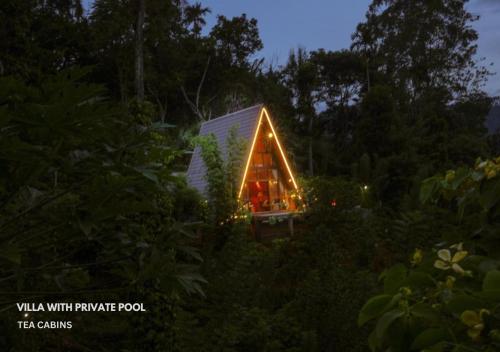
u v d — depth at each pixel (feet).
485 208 5.86
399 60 164.96
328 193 27.27
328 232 22.77
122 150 8.06
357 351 15.24
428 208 21.07
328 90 154.40
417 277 5.00
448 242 6.49
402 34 161.58
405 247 22.08
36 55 75.25
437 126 118.11
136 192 8.42
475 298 4.26
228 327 15.35
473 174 6.22
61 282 9.55
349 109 151.12
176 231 9.76
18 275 8.22
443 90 162.30
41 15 101.76
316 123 135.95
